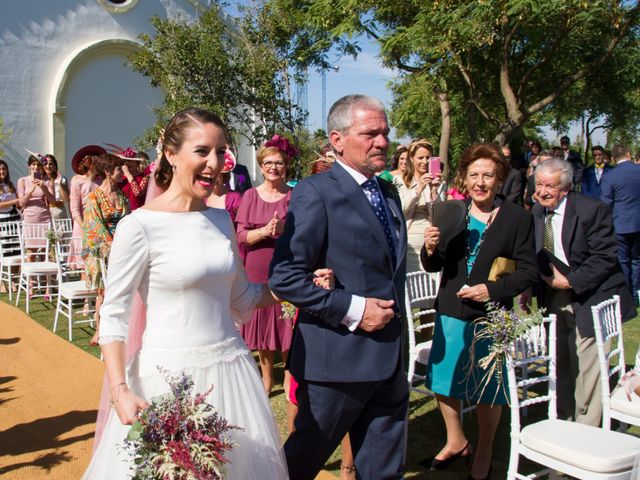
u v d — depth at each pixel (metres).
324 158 5.17
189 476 2.10
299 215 2.84
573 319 4.25
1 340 6.82
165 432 2.16
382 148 2.87
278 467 2.68
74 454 4.19
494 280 3.70
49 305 8.45
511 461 3.39
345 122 2.87
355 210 2.88
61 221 9.26
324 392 2.91
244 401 2.63
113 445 2.54
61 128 14.40
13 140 14.00
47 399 5.19
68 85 14.47
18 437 4.46
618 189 8.77
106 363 2.40
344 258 2.86
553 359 3.64
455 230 3.85
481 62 13.28
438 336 3.92
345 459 3.75
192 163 2.53
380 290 2.91
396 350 2.96
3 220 9.59
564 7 9.52
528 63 13.67
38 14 14.10
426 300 4.91
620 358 4.11
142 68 13.65
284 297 2.83
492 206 3.89
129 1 15.16
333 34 11.09
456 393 3.83
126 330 2.49
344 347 2.86
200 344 2.55
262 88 12.91
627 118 19.00
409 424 4.78
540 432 3.33
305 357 2.91
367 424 3.05
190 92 12.92
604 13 10.56
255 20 13.24
